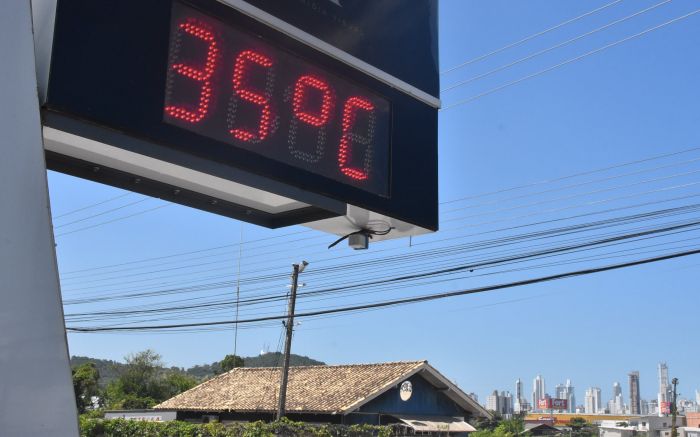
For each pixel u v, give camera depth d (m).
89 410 50.00
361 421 32.41
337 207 4.68
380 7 5.08
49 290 2.79
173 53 3.84
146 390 68.94
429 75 5.41
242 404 36.97
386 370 35.16
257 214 4.95
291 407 33.56
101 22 3.53
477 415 36.25
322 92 4.59
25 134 2.89
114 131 3.55
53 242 2.85
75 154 3.85
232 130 4.05
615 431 98.81
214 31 4.04
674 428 74.44
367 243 5.26
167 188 4.34
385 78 5.01
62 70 3.35
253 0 4.23
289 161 4.33
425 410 34.75
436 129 5.42
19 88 2.92
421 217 5.11
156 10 3.77
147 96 3.67
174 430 33.16
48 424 2.66
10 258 2.73
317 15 4.62
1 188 2.78
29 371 2.67
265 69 4.28
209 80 3.98
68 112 3.35
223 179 4.17
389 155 4.97
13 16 2.96
